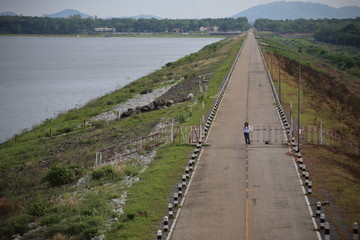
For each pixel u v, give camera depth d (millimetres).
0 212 36500
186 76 118250
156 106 79250
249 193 33531
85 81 144000
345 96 92562
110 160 49406
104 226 29031
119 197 34750
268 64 124125
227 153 44844
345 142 51438
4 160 56531
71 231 28938
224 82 94938
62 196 37906
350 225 27547
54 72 171875
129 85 123000
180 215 29844
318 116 65438
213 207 31031
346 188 34406
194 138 51406
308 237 25953
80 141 61688
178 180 37281
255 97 76438
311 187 33469
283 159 42219
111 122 74312
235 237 26188
